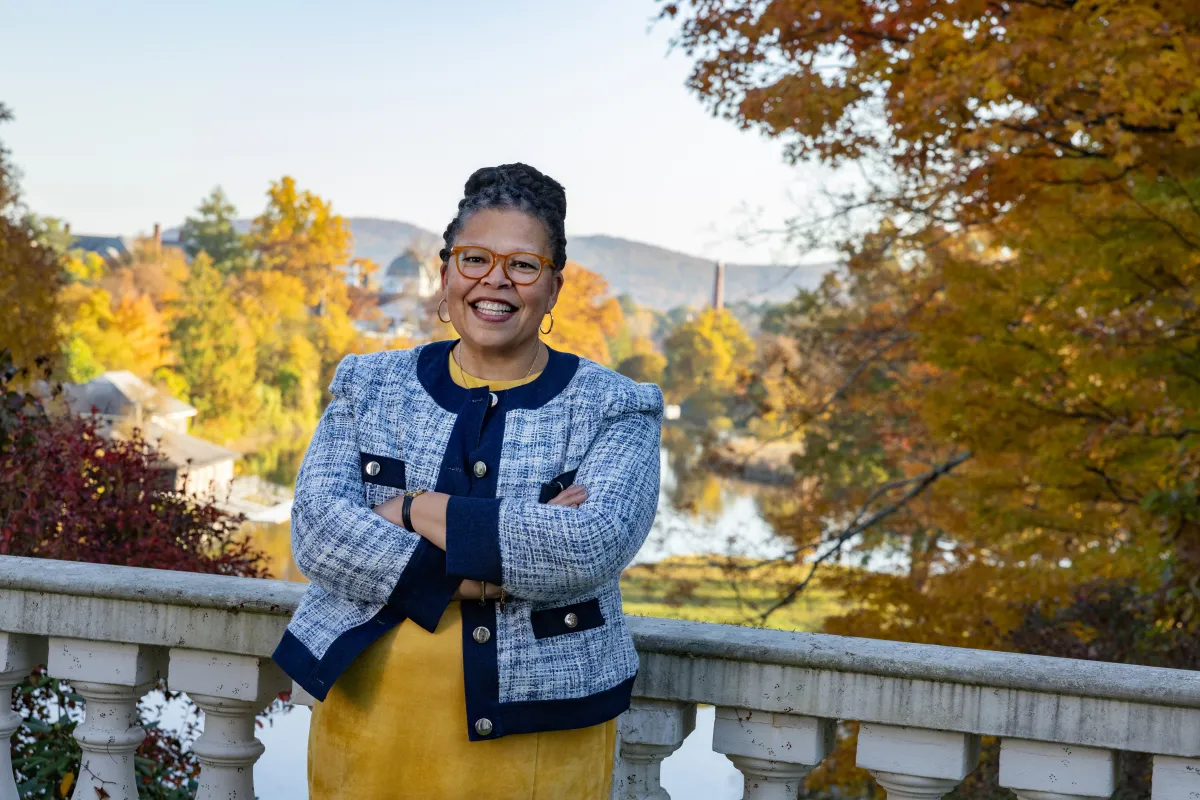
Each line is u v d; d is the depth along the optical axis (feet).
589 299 251.19
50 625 7.63
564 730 5.76
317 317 297.33
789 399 43.29
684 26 24.12
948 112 19.63
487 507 5.47
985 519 23.97
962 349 21.68
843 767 23.38
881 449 46.19
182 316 248.73
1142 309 20.33
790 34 23.22
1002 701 6.36
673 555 41.63
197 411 235.20
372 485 5.90
